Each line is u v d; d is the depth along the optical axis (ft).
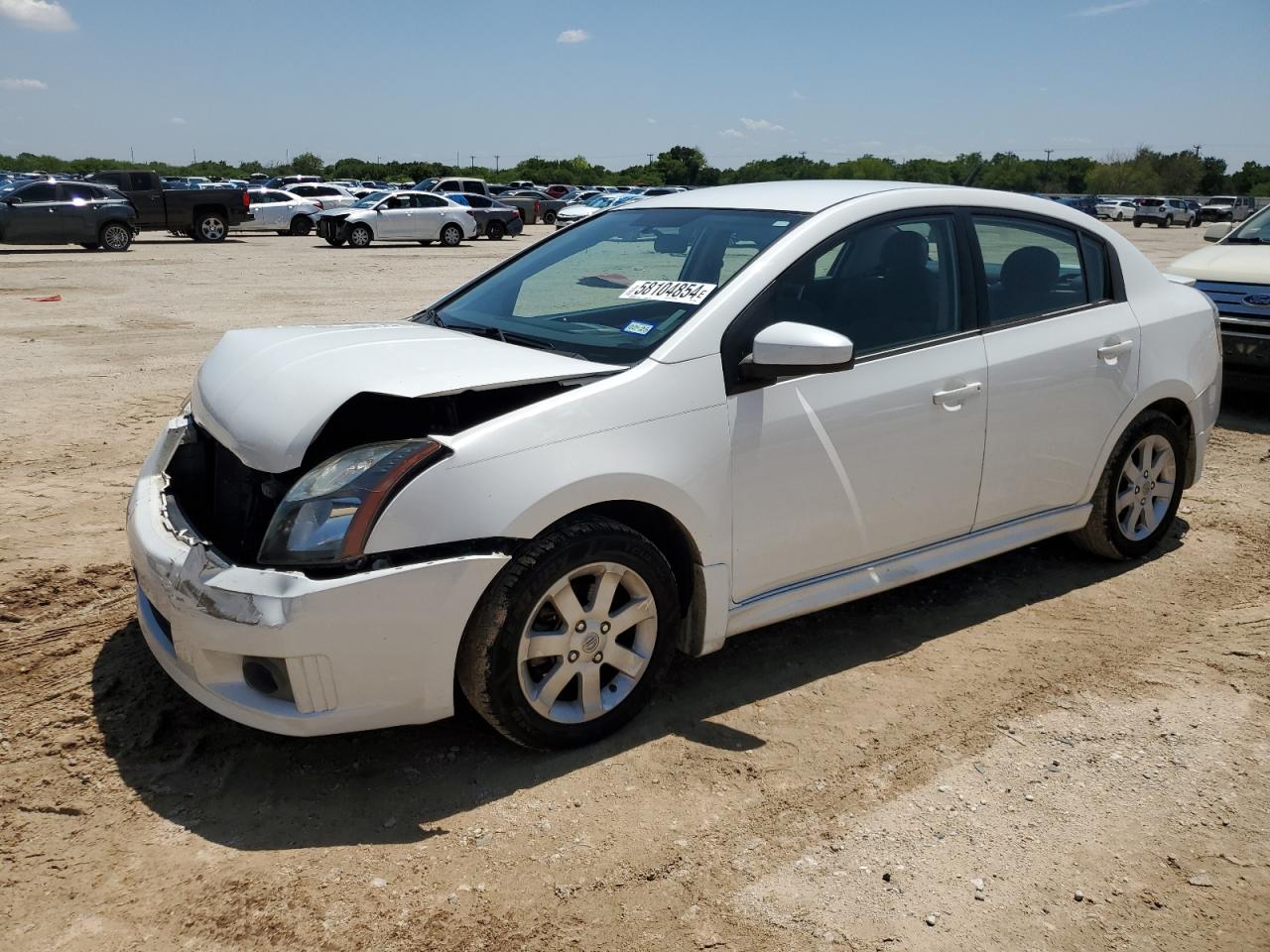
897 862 8.97
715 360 10.69
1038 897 8.57
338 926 8.07
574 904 8.38
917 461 12.23
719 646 11.21
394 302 46.91
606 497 9.86
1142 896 8.61
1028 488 13.71
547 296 12.55
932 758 10.58
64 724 10.86
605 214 14.52
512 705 9.79
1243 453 22.40
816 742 10.84
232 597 8.91
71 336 35.65
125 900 8.33
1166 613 14.16
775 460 11.03
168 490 11.14
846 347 10.14
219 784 9.92
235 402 10.38
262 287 53.47
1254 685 12.15
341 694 9.07
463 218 98.53
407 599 9.04
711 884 8.66
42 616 13.35
